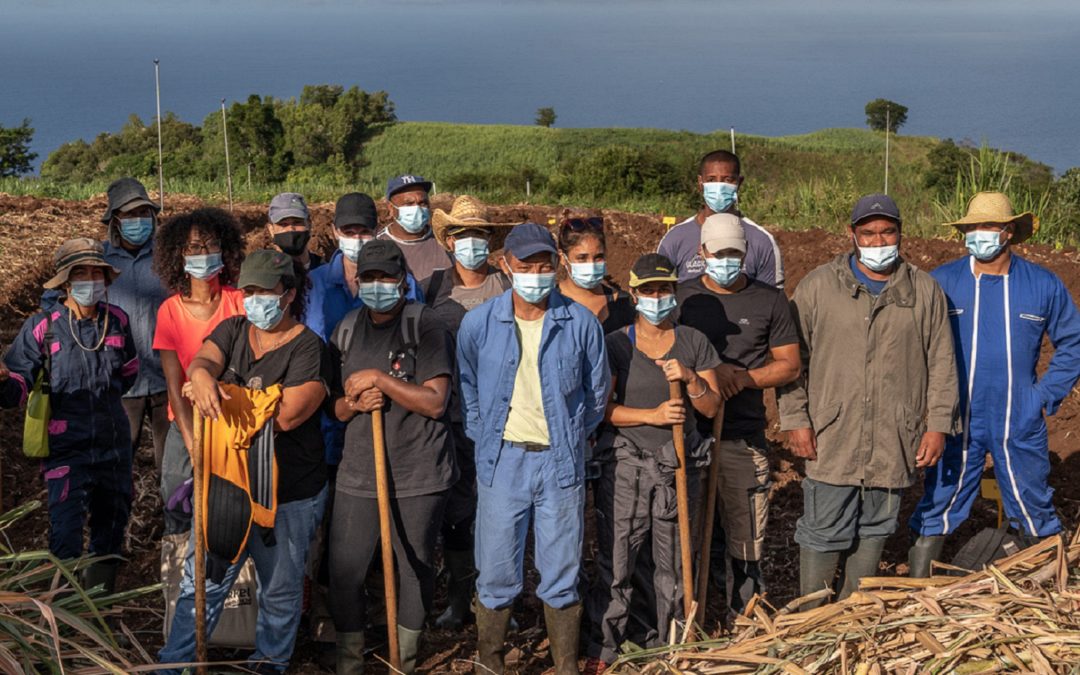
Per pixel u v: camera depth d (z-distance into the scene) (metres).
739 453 4.88
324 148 107.88
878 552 4.76
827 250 12.09
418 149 110.19
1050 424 7.21
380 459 4.14
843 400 4.56
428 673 4.66
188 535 4.48
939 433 4.56
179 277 4.46
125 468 4.90
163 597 5.01
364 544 4.29
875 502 4.64
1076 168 16.52
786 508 6.34
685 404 4.52
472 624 5.12
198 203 15.10
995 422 4.84
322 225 13.28
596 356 4.24
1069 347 4.81
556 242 4.64
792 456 7.23
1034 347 4.80
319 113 110.25
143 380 5.30
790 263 11.62
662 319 4.39
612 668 3.93
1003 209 4.62
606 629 4.54
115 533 4.87
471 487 5.00
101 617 3.82
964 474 4.89
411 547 4.31
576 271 4.54
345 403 4.25
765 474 4.94
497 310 4.22
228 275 4.54
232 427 4.02
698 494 4.61
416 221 5.67
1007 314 4.76
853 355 4.53
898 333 4.49
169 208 14.48
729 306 4.75
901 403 4.53
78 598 3.91
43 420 4.59
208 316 4.46
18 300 8.66
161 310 4.54
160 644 4.69
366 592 4.91
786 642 3.58
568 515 4.22
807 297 4.64
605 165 54.00
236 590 4.52
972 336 4.80
